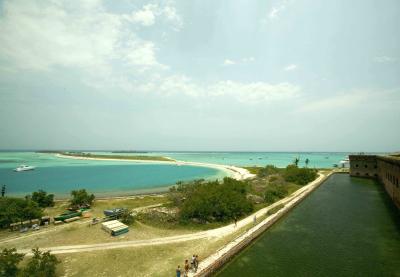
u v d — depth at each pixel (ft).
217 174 361.92
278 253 88.28
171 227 111.45
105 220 117.70
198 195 135.33
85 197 157.17
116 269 72.38
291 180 254.27
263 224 111.34
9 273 64.44
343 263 80.38
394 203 157.07
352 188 227.81
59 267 73.31
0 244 92.48
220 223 117.80
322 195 197.47
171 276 68.03
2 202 121.70
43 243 92.17
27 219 118.32
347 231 111.45
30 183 270.46
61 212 146.72
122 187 243.81
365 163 296.51
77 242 92.38
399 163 127.85
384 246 94.12
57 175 346.95
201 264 72.84
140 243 91.30
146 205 159.53
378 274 73.26
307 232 110.32
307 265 79.00
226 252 80.94
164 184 263.29
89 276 68.64
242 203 132.67
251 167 456.45
